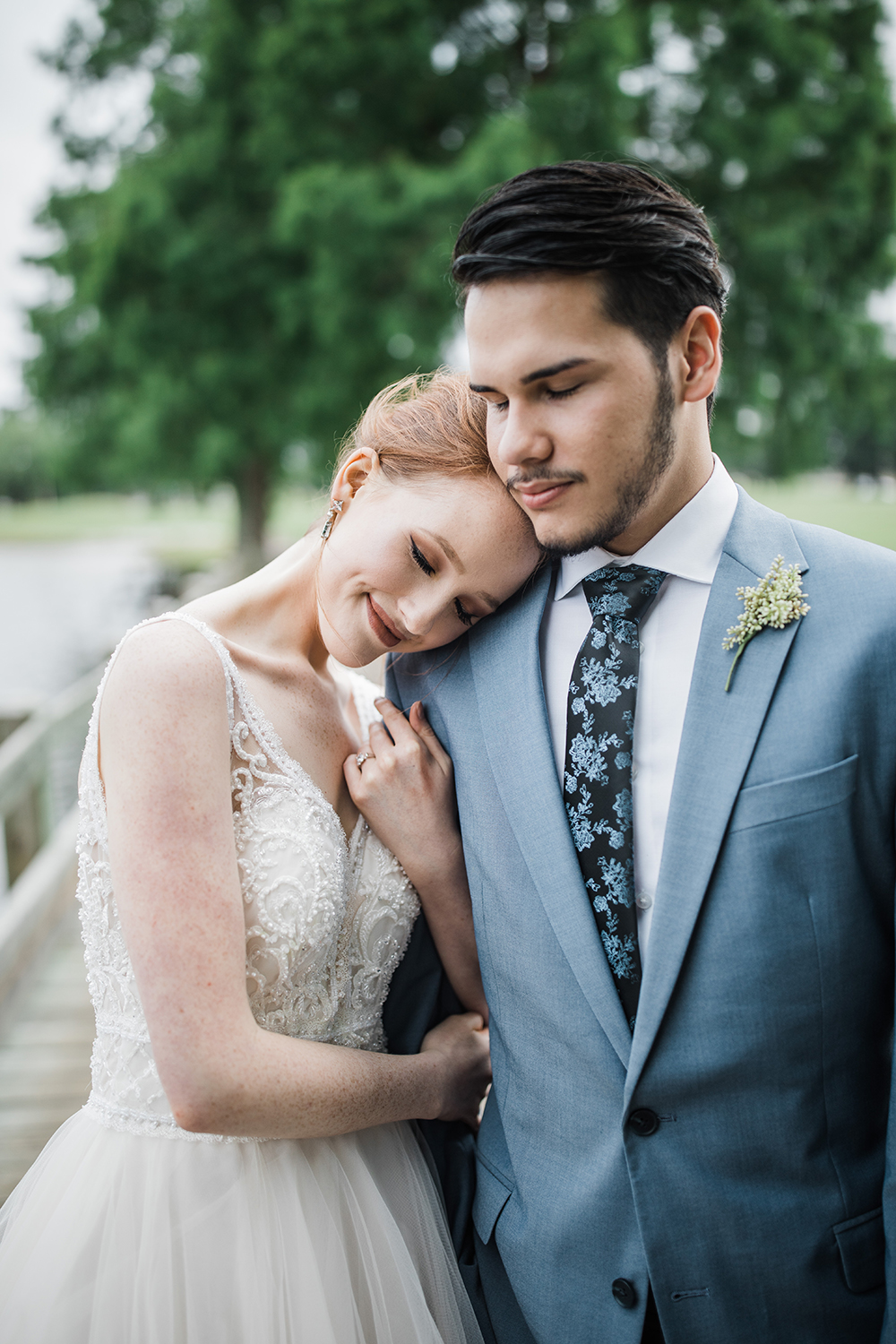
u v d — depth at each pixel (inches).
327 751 56.4
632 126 511.5
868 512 1016.9
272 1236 48.2
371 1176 52.8
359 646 52.3
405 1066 53.6
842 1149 45.5
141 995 45.4
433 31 515.2
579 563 49.5
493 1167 53.7
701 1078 44.0
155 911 45.1
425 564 49.3
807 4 536.4
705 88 512.1
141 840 45.6
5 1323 48.2
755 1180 44.6
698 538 46.9
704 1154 44.5
